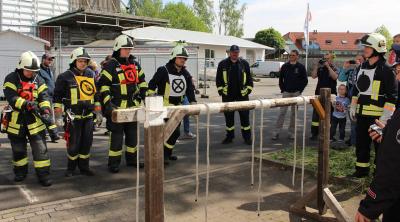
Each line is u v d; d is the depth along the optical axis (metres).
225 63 8.28
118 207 4.85
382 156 2.31
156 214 2.85
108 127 6.40
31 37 16.45
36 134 5.67
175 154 7.63
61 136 9.37
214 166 6.75
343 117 8.23
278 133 9.05
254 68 41.09
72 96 6.07
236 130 10.30
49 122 5.78
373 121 5.55
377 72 5.52
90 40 24.47
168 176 6.18
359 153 5.73
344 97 8.22
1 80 15.76
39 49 16.78
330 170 6.07
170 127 3.04
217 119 12.20
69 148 6.15
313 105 4.36
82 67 6.12
